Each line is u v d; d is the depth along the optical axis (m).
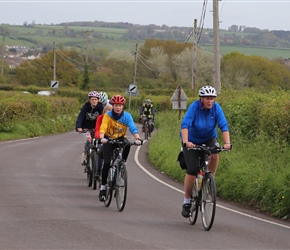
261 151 18.91
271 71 77.94
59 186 16.27
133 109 74.12
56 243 9.40
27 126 39.53
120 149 13.05
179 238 10.12
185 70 103.81
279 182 14.53
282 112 19.81
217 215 12.94
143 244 9.49
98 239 9.77
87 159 16.44
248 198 15.09
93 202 13.84
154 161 23.59
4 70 130.12
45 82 112.94
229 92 27.77
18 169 19.70
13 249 8.89
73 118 51.84
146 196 15.21
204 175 11.15
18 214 11.91
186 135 11.08
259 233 11.02
